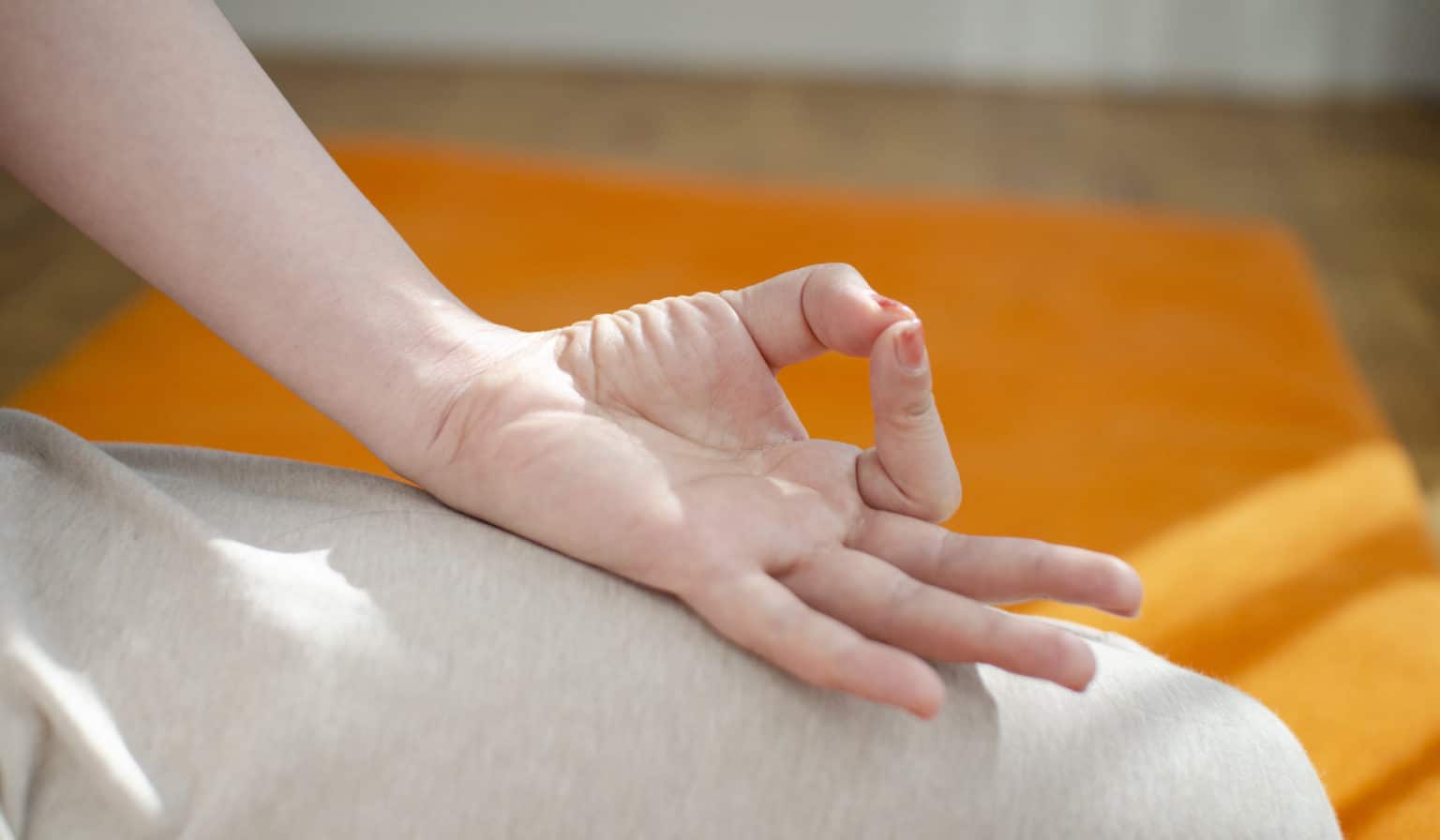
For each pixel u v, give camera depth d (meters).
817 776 0.56
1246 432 1.25
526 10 3.28
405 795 0.55
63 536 0.58
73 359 1.32
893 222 1.80
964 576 0.58
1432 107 3.05
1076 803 0.56
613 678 0.56
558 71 3.21
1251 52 3.13
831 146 2.66
